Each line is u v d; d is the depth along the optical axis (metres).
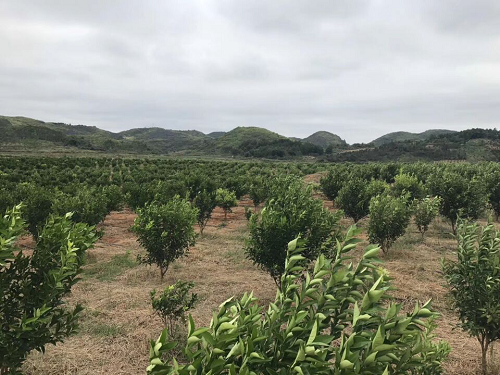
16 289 3.33
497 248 4.25
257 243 6.85
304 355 1.51
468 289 4.42
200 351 1.52
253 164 54.75
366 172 29.62
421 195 18.22
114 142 144.38
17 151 91.19
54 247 3.45
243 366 1.46
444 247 12.23
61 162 51.62
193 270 9.79
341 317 1.88
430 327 3.57
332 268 1.99
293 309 1.87
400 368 1.79
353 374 1.47
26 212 11.20
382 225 10.52
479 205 12.77
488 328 4.49
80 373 4.91
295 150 140.88
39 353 5.34
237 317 1.71
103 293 7.99
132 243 13.07
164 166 51.69
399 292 7.72
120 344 5.72
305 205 6.93
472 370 4.90
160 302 5.59
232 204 18.48
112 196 16.92
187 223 8.88
